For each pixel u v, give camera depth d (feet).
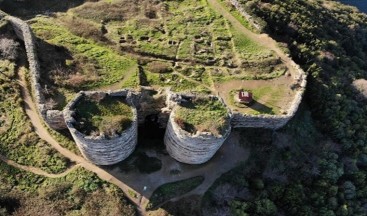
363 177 148.15
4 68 133.39
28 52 130.21
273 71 144.97
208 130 107.65
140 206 117.80
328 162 141.59
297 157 137.69
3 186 116.16
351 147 153.07
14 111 126.41
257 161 130.62
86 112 107.34
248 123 129.49
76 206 115.24
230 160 128.26
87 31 148.87
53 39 145.07
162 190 120.37
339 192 141.69
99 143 104.17
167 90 126.41
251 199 123.75
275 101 136.36
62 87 128.26
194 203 120.26
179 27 155.22
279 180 131.44
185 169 124.36
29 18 154.40
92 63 138.72
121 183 119.44
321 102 151.12
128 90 112.37
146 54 144.77
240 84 140.15
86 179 118.01
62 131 123.85
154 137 126.72
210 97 113.80
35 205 114.52
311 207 132.05
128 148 116.26
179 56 145.28
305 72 151.43
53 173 119.14
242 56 148.25
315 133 147.95
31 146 121.80
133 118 108.88
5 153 120.98
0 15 144.25
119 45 146.00
